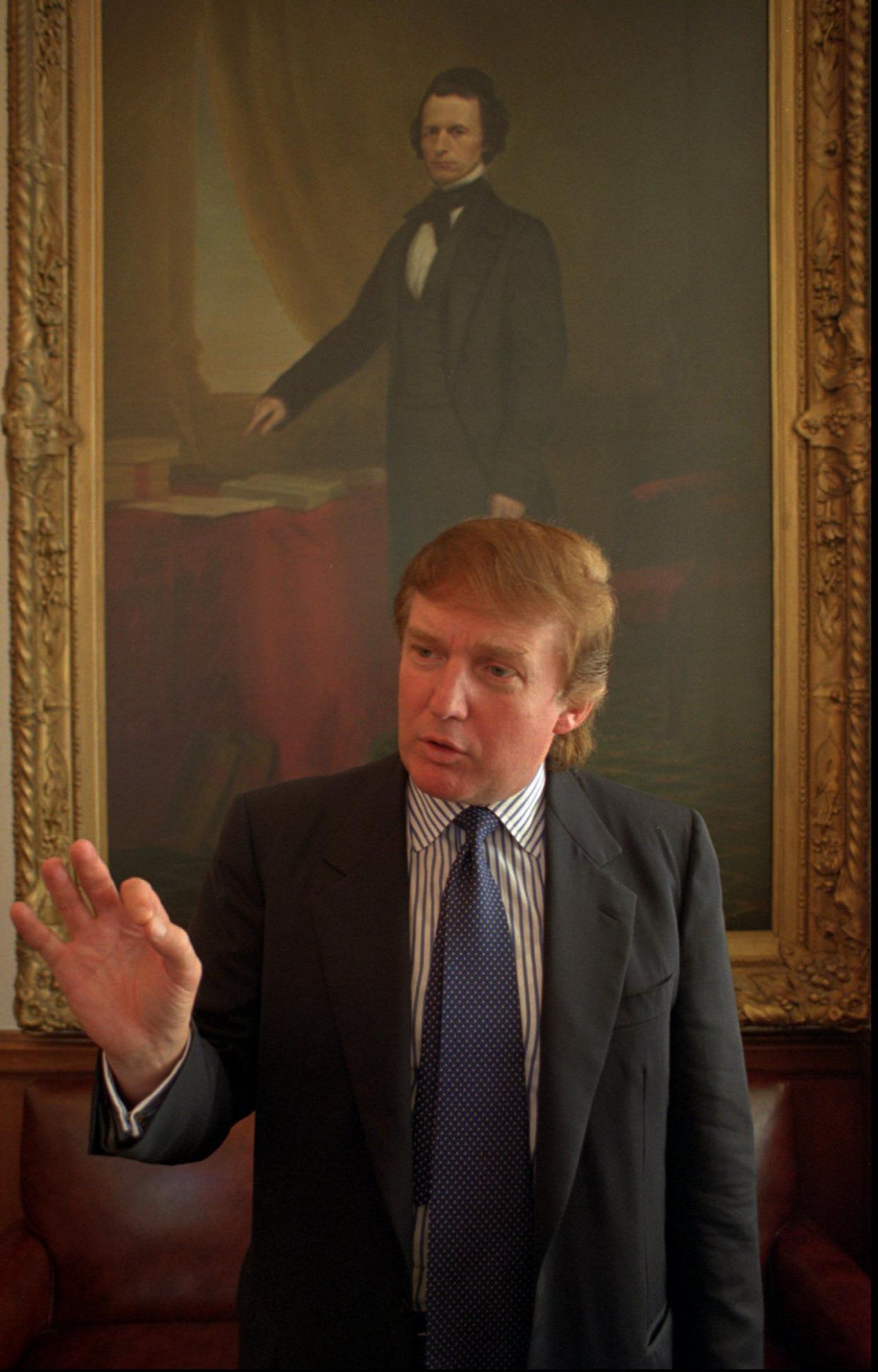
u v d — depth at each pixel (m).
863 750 2.36
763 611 2.41
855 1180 2.39
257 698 2.41
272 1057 1.19
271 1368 1.13
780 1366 1.96
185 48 2.38
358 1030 1.14
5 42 2.32
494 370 2.38
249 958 1.27
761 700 2.42
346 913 1.20
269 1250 1.17
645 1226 1.18
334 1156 1.15
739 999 2.35
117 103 2.37
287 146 2.38
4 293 2.34
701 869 1.33
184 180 2.38
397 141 2.38
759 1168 2.18
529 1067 1.16
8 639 2.37
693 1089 1.28
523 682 1.10
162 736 2.40
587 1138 1.16
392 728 2.40
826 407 2.36
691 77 2.39
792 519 2.38
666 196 2.39
